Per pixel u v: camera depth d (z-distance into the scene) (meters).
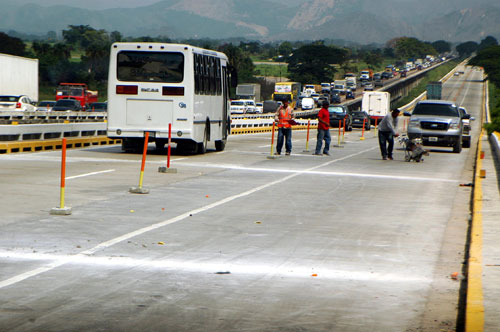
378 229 13.07
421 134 37.47
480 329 6.68
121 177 20.39
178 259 10.10
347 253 10.80
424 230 13.09
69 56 178.00
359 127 78.00
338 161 29.02
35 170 21.59
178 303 7.87
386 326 7.18
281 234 12.29
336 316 7.50
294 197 17.27
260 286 8.70
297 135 57.12
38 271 9.16
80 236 11.54
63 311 7.46
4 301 7.78
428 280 9.19
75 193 16.67
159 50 29.08
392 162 29.55
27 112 57.94
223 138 34.62
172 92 29.05
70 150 31.77
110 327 6.96
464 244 11.78
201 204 15.59
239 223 13.30
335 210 15.34
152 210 14.52
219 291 8.42
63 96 91.12
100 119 74.56
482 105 164.88
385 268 9.84
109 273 9.17
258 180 20.75
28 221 12.78
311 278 9.17
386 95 89.19
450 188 20.33
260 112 110.19
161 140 30.08
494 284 8.43
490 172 24.16
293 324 7.18
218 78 33.47
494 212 14.32
